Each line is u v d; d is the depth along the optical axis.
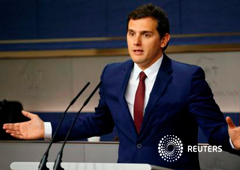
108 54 9.84
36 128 3.49
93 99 10.18
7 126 3.40
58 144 4.18
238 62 9.53
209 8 9.42
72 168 2.88
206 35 9.48
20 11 10.05
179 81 3.37
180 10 9.52
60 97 10.35
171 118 3.32
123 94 3.46
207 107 3.28
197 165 3.43
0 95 10.58
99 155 4.10
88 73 10.21
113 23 9.81
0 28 10.16
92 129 3.72
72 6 9.91
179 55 9.73
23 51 10.12
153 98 3.35
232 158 3.76
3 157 4.25
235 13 9.34
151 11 3.26
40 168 2.74
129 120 3.39
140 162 3.32
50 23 10.01
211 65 9.63
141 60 3.28
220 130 3.16
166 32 3.35
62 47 10.01
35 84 10.43
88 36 9.91
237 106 9.62
